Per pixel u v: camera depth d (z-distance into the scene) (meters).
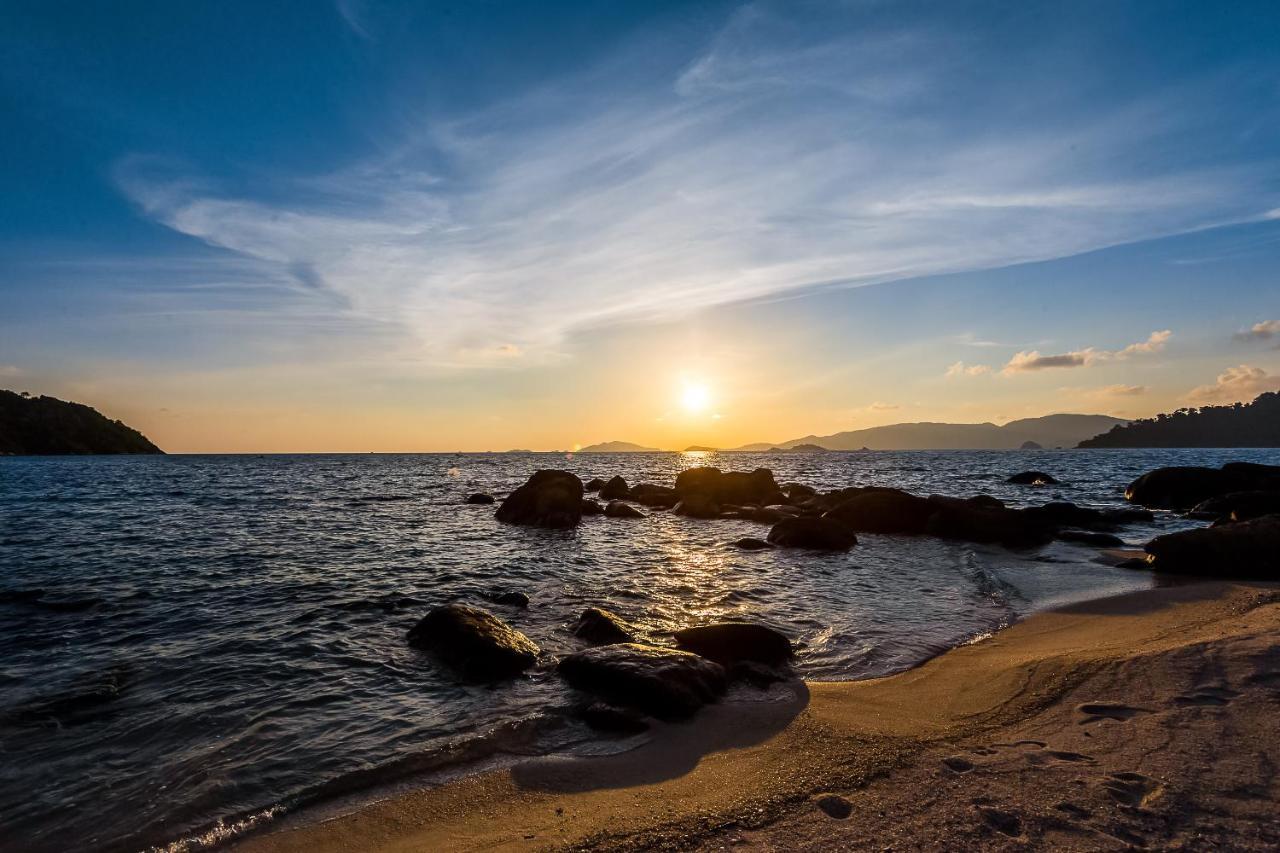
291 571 17.33
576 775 6.34
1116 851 4.41
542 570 17.86
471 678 9.21
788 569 17.86
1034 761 5.88
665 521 30.52
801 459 175.75
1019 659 9.38
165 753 7.00
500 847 5.04
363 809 5.83
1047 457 147.75
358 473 83.06
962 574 16.97
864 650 10.48
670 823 5.23
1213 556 15.88
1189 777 5.34
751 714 7.75
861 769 6.02
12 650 10.62
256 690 8.85
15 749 7.09
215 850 5.28
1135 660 8.38
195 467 99.88
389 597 14.38
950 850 4.54
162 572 17.05
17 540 22.55
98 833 5.54
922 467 95.62
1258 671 7.54
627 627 11.65
